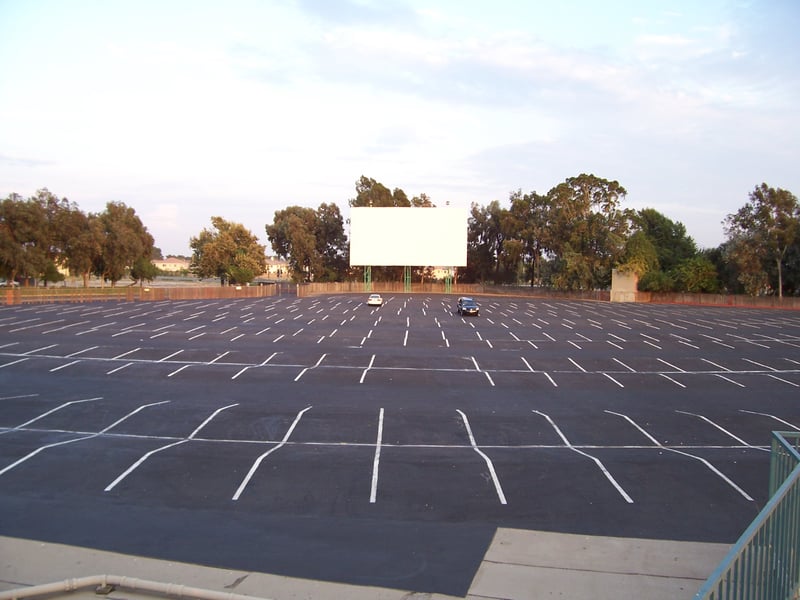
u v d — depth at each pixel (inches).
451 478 504.4
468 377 999.0
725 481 504.7
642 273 3405.5
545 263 3892.7
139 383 907.4
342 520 414.3
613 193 3629.4
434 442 623.2
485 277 4731.8
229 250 3912.4
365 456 565.3
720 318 2207.2
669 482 500.1
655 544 376.8
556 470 528.4
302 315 2078.0
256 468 522.6
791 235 2989.7
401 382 949.2
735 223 3179.1
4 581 315.3
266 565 340.2
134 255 3452.3
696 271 3262.8
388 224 3457.2
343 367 1063.6
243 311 2201.0
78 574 324.2
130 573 326.6
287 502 447.2
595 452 593.0
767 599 238.5
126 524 398.9
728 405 821.9
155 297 2849.4
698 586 320.8
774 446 341.4
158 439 614.9
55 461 533.6
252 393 851.4
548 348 1348.4
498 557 355.6
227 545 367.6
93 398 801.6
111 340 1332.4
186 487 474.9
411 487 482.0
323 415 729.0
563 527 406.3
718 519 424.2
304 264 4505.4
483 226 4662.9
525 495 466.9
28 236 2901.1
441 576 329.7
